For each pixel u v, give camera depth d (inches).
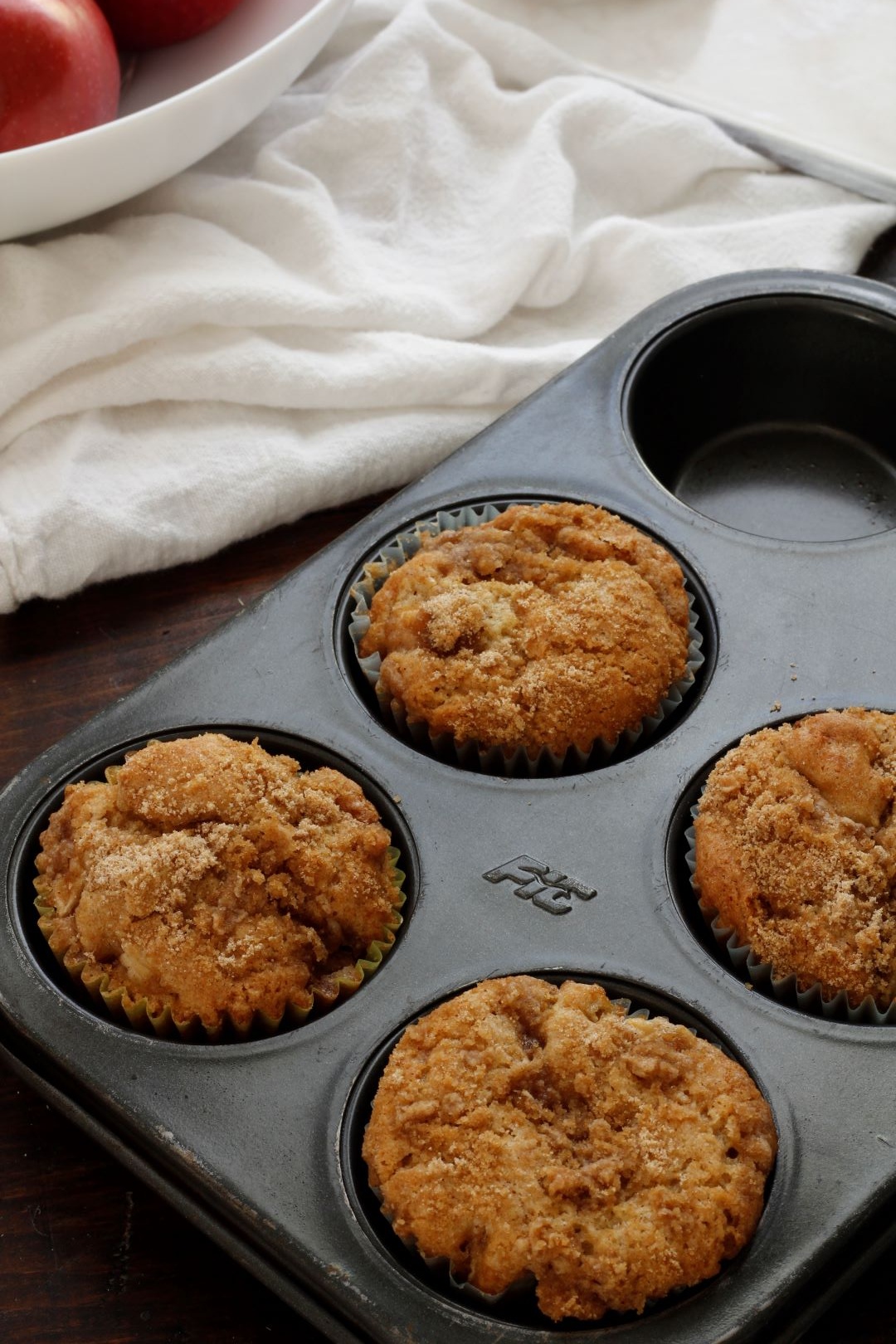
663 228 27.1
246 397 25.1
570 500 23.6
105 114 25.7
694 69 29.0
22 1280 20.0
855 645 22.3
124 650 24.0
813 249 26.7
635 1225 18.8
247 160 27.6
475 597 22.3
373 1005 20.2
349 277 26.0
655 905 20.7
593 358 24.9
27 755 23.1
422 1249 19.0
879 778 20.9
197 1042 20.4
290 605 22.8
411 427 25.3
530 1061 19.6
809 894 20.5
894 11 29.7
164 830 20.8
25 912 21.0
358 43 29.0
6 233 25.4
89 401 24.8
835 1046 19.9
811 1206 19.1
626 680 21.9
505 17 29.8
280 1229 19.1
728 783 21.1
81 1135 20.7
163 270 25.5
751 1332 18.6
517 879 20.9
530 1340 18.6
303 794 21.1
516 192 26.9
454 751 22.0
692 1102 19.4
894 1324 19.6
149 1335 19.7
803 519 25.6
